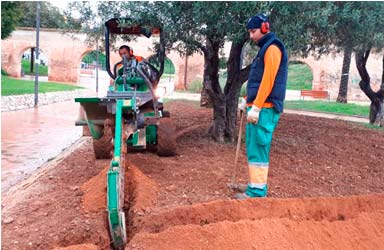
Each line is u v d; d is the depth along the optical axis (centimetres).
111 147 704
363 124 1308
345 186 549
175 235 379
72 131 1141
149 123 620
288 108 1988
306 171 617
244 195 471
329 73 2977
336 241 411
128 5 639
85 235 391
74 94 2305
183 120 1154
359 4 626
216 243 377
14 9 1948
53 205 475
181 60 3094
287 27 551
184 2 595
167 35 653
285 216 437
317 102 2366
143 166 617
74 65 3219
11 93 1720
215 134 823
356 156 745
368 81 1353
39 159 809
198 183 536
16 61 3209
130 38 925
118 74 710
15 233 398
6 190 589
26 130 1136
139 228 406
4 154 846
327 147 812
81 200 487
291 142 840
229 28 571
